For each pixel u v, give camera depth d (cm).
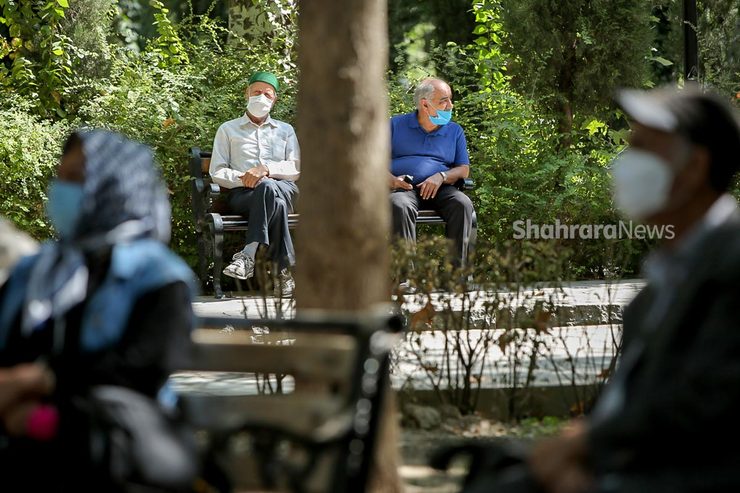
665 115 441
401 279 949
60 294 476
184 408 496
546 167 1756
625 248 1695
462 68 2097
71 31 1994
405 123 1567
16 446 457
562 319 1032
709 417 393
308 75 612
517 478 437
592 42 1900
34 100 1909
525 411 906
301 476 448
